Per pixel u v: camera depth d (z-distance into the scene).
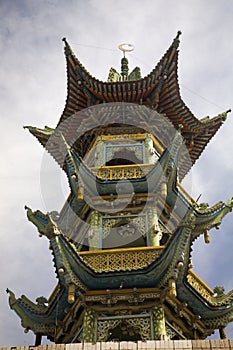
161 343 17.17
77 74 30.67
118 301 22.22
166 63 29.94
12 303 24.66
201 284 23.98
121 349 17.11
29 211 25.56
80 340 21.94
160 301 22.06
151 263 21.92
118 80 34.88
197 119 31.91
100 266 22.53
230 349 16.91
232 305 23.73
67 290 22.56
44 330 24.34
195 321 23.30
